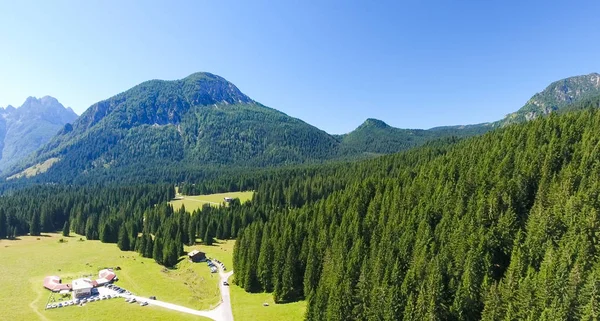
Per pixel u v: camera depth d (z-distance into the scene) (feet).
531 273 222.89
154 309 317.63
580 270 203.92
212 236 556.92
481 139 479.82
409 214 331.16
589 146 305.32
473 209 296.51
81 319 290.35
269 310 316.81
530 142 365.61
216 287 381.19
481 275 244.83
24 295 335.47
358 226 342.85
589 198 247.91
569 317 193.77
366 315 257.75
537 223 255.91
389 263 276.00
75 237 620.90
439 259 256.11
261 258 367.66
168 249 465.06
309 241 364.79
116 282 384.06
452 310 234.58
